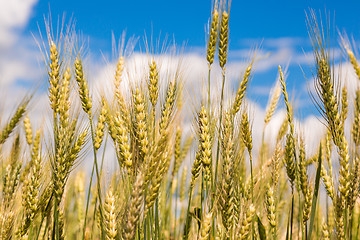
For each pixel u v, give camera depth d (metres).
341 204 0.89
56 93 0.87
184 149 1.12
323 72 0.90
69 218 1.04
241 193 0.91
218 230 0.90
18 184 0.92
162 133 0.84
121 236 0.81
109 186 0.87
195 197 1.14
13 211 0.90
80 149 0.87
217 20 0.96
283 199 1.05
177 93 0.93
